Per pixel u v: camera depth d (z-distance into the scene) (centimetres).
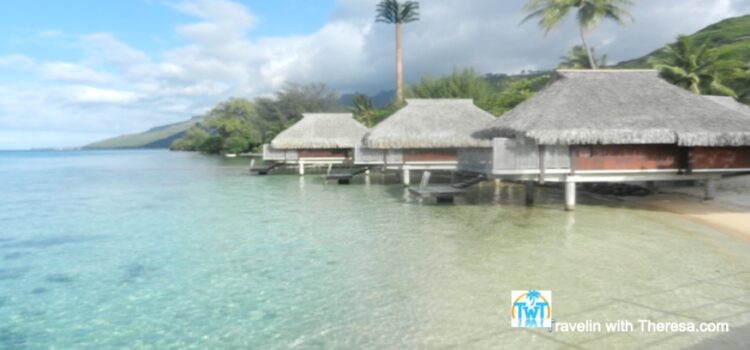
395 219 1370
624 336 541
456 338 552
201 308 686
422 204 1689
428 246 1015
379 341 552
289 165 3538
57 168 5047
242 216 1518
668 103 1405
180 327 620
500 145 1327
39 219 1544
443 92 3856
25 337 603
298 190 2281
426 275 804
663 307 628
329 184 2548
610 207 1498
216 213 1600
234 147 7356
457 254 939
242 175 3353
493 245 1008
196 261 954
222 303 703
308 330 593
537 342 534
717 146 1338
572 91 1477
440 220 1331
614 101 1416
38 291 788
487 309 639
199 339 580
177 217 1533
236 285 787
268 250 1027
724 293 678
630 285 721
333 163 3059
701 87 2725
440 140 2180
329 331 587
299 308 670
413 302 676
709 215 1281
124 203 1938
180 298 732
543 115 1366
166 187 2622
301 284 778
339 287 755
